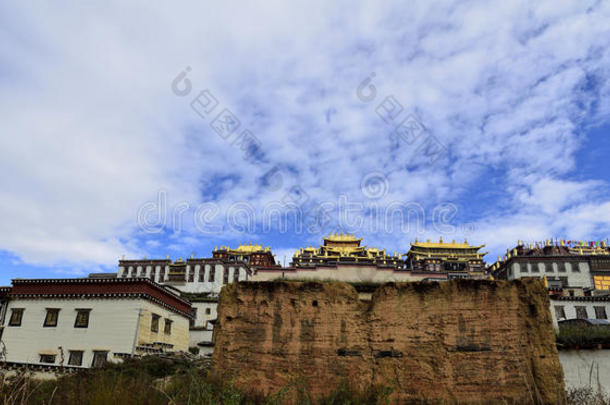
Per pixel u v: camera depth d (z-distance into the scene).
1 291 36.41
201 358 29.36
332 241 112.44
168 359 28.11
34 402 12.95
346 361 16.41
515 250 84.69
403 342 16.41
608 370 21.84
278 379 16.34
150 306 35.59
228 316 17.66
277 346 16.92
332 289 17.53
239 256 99.69
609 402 15.30
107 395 12.94
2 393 12.02
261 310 17.50
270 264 101.25
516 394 15.26
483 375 15.62
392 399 15.59
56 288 35.75
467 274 83.94
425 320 16.58
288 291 17.62
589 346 22.38
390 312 16.89
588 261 70.19
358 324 16.92
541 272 71.06
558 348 22.77
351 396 15.10
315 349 16.70
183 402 12.46
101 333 33.53
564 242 85.38
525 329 16.06
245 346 17.08
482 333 16.12
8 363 25.06
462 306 16.53
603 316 45.47
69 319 34.47
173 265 85.25
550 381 15.22
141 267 86.00
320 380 16.20
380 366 16.17
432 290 16.91
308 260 105.25
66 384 15.21
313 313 17.22
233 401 11.95
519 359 15.69
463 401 15.30
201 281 83.00
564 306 46.22
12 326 35.00
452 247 99.44
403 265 103.25
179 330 41.09
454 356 15.95
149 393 13.48
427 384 15.71
